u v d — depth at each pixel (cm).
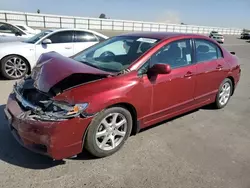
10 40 763
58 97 263
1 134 348
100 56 373
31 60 681
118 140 316
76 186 251
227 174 282
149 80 324
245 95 614
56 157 261
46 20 3800
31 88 297
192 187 258
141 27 4941
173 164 297
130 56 339
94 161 295
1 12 3397
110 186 254
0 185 248
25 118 260
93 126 278
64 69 288
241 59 1331
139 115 327
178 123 415
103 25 4425
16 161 289
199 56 409
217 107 488
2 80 649
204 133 384
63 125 253
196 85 402
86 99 267
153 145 338
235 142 360
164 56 351
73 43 753
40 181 256
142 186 256
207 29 5891
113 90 288
